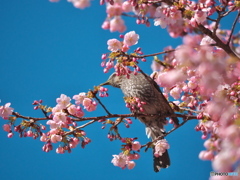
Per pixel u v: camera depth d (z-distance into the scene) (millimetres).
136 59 9141
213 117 8648
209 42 9516
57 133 9977
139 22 9906
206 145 9039
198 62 6941
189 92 10906
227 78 7305
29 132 9852
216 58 6926
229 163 6059
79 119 10031
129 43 9164
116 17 9961
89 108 9945
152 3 9680
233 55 9172
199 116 9867
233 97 8586
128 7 9961
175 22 9703
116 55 9156
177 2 9508
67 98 9797
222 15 9289
